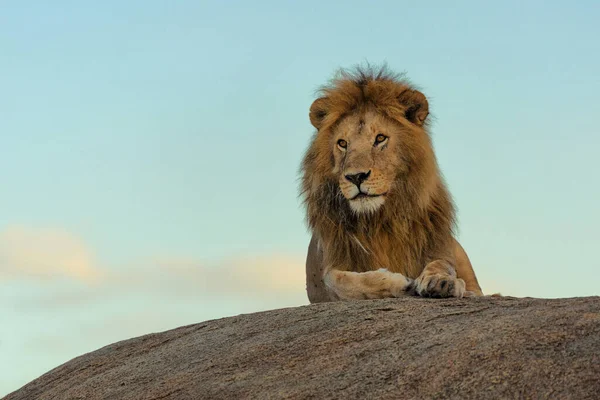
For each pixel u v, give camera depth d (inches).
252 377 306.8
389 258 466.3
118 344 421.1
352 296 443.5
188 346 368.5
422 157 466.9
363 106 472.7
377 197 453.1
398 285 431.2
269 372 306.7
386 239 465.1
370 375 276.8
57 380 405.1
